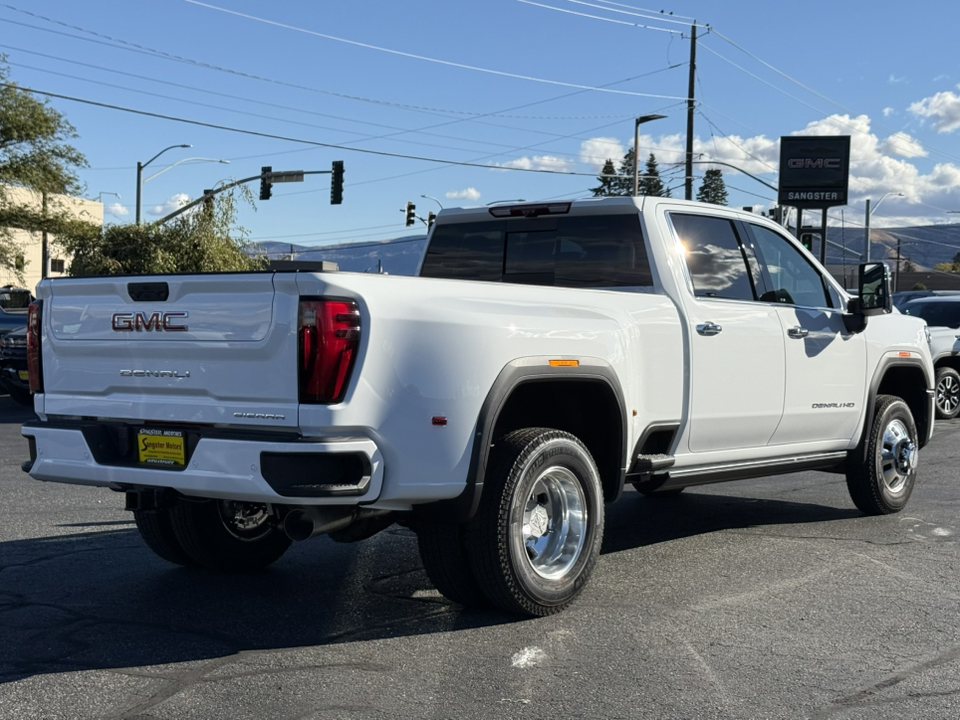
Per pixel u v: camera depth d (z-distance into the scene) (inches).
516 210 271.1
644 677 171.0
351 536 203.6
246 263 1317.7
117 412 197.0
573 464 209.2
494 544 195.9
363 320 176.7
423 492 185.5
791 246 287.6
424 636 193.2
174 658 179.9
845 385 294.5
